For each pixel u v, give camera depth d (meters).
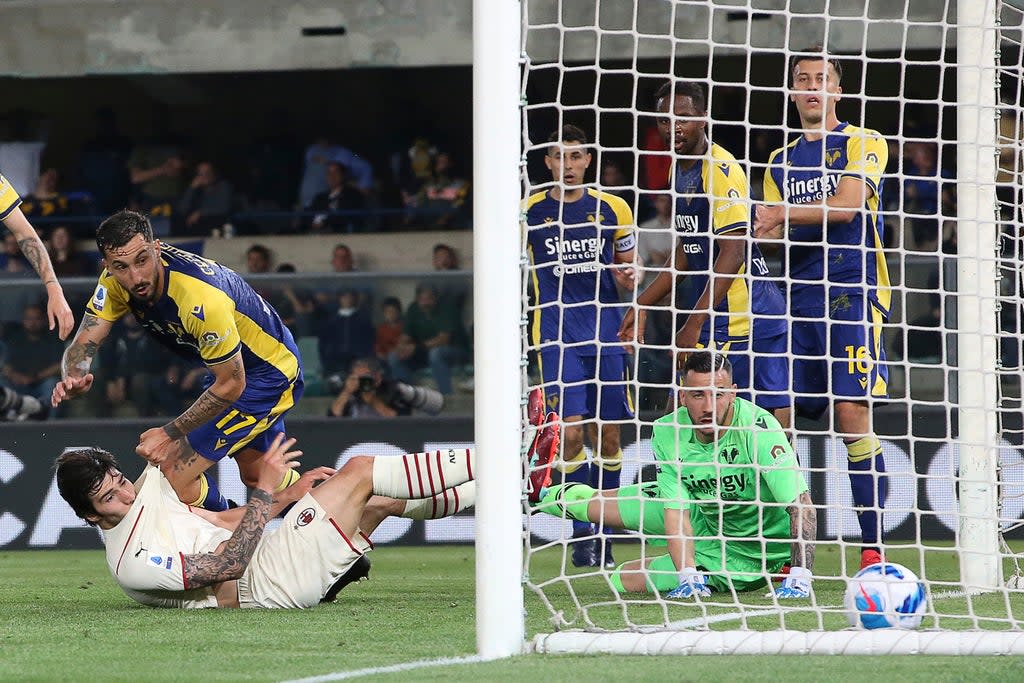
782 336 20.36
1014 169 18.81
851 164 18.78
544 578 20.97
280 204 52.16
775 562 18.38
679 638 11.48
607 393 22.61
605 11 39.72
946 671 10.39
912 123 44.47
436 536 32.16
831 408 14.92
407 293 34.12
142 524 15.34
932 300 31.02
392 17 45.62
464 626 13.77
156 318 16.47
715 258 20.02
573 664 10.85
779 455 17.16
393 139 54.47
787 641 11.44
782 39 39.16
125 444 33.47
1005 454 21.73
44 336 34.00
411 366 34.09
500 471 11.57
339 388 34.09
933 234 39.28
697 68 46.31
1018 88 18.38
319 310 34.22
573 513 18.03
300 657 11.41
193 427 16.06
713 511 18.22
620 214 22.39
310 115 54.25
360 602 16.70
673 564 17.23
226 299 15.99
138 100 54.34
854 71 43.28
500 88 11.83
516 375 11.67
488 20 11.88
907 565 23.55
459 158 54.19
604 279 22.52
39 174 50.88
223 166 54.62
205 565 15.29
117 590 19.70
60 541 32.94
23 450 33.28
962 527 18.22
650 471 28.67
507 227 11.75
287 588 15.63
